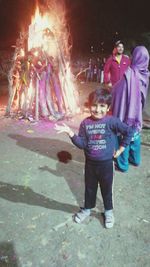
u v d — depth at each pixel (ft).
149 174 14.97
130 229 11.18
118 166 14.92
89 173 10.62
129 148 15.03
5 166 15.33
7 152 16.88
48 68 21.86
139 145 15.11
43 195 13.02
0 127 20.71
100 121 10.04
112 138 10.25
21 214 11.78
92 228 11.16
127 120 13.58
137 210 12.25
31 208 12.15
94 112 9.91
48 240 10.55
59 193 13.20
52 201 12.65
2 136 19.13
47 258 9.83
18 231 10.91
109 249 10.25
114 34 53.47
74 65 39.75
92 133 10.05
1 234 10.75
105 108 9.86
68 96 23.41
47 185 13.76
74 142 10.03
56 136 19.30
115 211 12.12
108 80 20.74
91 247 10.30
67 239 10.61
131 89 13.33
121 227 11.26
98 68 38.06
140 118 13.91
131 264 9.68
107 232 10.99
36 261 9.71
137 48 13.70
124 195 13.19
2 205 12.27
